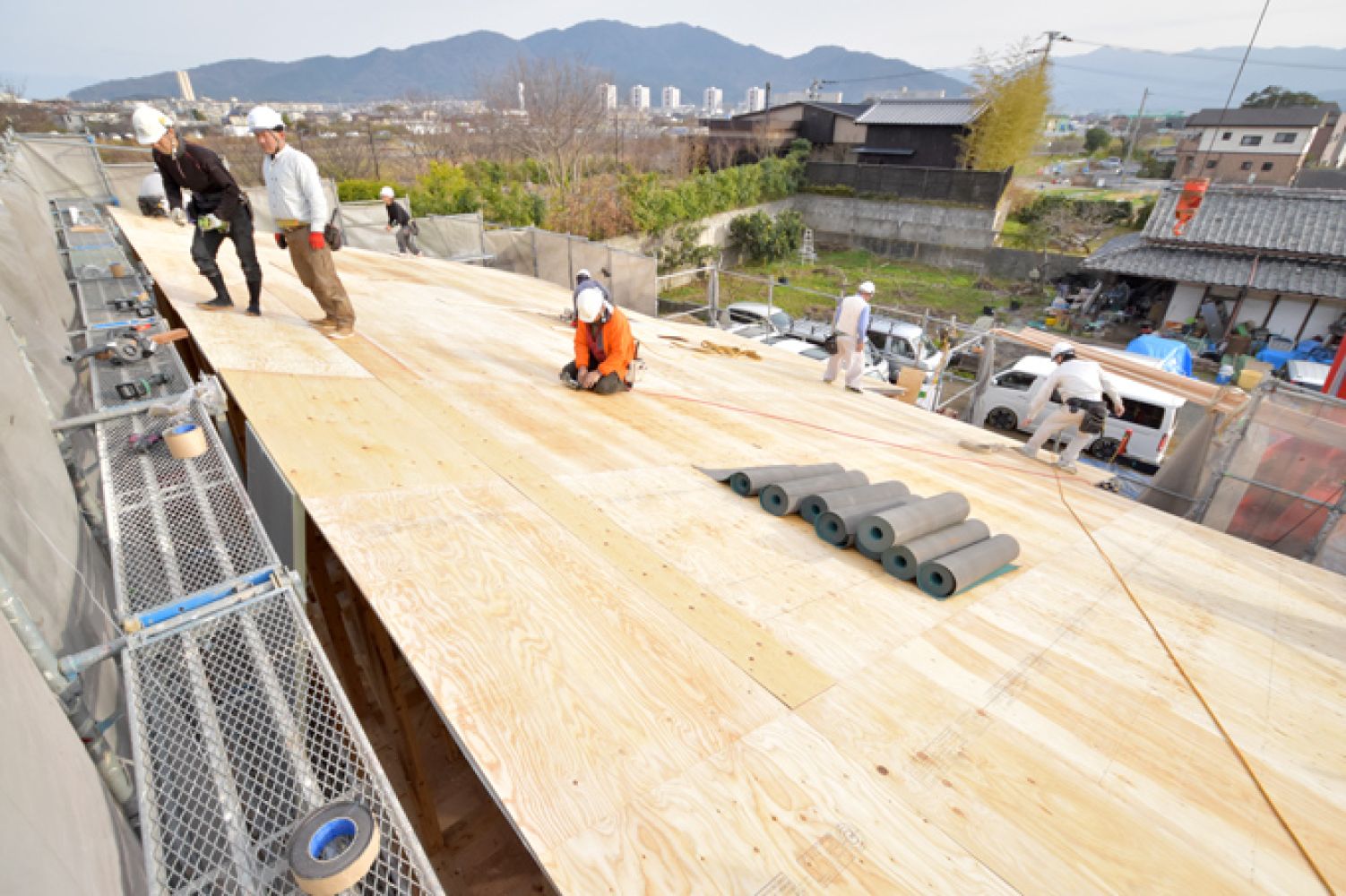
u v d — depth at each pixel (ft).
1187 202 43.98
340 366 14.10
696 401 17.67
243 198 15.03
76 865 3.40
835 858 5.15
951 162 94.58
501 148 89.25
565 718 6.06
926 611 8.96
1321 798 6.72
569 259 40.45
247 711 5.08
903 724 6.74
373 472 9.88
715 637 7.57
